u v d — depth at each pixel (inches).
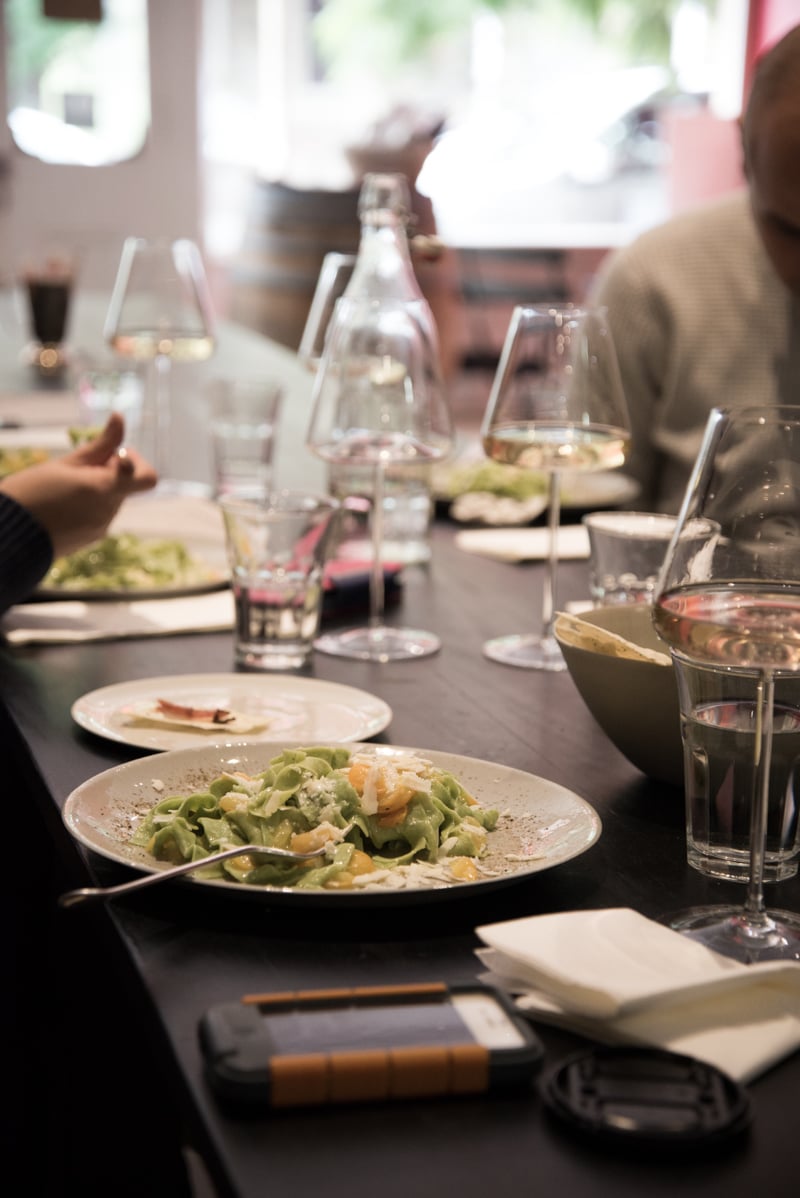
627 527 49.1
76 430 60.3
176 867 29.7
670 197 262.2
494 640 52.8
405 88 295.0
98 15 188.4
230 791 31.6
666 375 88.8
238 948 27.5
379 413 50.6
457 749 40.6
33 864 58.7
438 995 24.1
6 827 58.0
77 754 39.0
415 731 42.1
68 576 57.1
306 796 30.6
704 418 87.9
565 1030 24.8
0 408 98.1
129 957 27.2
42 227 246.5
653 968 24.9
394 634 53.1
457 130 305.3
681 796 37.4
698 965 25.1
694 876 32.0
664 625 28.6
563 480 76.7
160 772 34.8
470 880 29.4
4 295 161.5
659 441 89.4
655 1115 21.4
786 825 31.6
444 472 78.0
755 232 86.9
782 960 26.9
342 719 42.0
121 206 249.8
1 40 237.9
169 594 56.6
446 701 45.3
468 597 59.7
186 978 26.2
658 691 35.7
